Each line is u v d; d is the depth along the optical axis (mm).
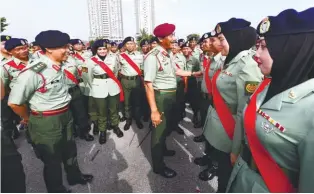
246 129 1004
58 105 1984
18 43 2980
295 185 897
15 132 3707
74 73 3547
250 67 1426
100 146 3412
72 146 2279
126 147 3367
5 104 3037
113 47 4770
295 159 839
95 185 2424
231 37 1635
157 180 2498
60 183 2145
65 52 2006
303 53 797
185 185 2400
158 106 2379
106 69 3498
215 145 1862
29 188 2395
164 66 2291
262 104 964
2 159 1017
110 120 3824
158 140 2443
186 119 4590
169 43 2312
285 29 826
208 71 2314
